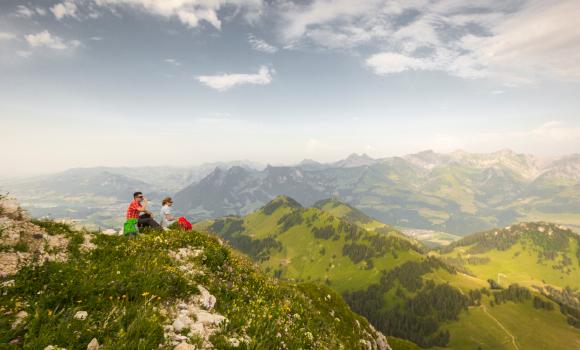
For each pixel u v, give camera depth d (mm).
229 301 11188
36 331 6426
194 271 12328
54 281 8242
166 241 14914
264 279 16641
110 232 15109
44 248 10008
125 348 6504
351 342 21359
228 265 15367
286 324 11344
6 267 8367
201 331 8188
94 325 7070
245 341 8461
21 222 10789
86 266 9609
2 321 6324
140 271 10000
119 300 8234
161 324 7684
